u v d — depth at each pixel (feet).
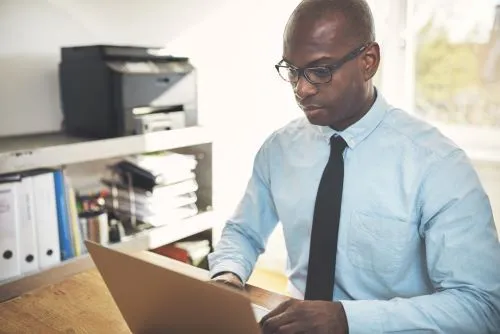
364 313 3.12
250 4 8.38
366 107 3.90
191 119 6.71
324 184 4.00
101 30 6.95
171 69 6.31
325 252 3.95
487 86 7.63
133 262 2.68
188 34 8.06
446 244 3.40
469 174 3.54
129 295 3.02
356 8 3.44
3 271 4.90
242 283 3.99
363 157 3.95
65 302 4.05
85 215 5.79
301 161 4.32
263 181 4.70
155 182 6.31
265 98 8.64
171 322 2.95
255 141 8.91
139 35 7.43
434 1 7.73
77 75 6.09
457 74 7.85
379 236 3.80
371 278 3.92
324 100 3.52
